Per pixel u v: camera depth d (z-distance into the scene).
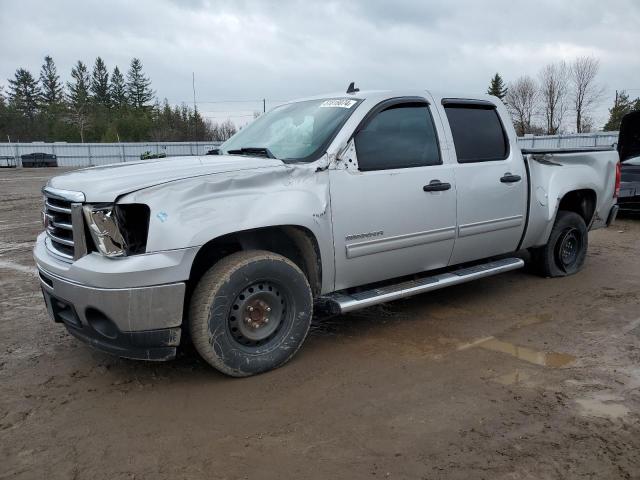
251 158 4.03
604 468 2.70
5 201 16.62
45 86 93.19
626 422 3.12
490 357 4.06
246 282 3.56
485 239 5.05
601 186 6.32
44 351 4.28
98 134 78.44
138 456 2.85
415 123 4.56
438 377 3.73
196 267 3.69
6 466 2.78
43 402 3.44
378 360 4.02
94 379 3.76
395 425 3.12
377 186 4.16
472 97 5.09
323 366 3.91
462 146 4.85
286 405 3.36
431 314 5.05
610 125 65.75
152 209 3.25
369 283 4.38
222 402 3.41
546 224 5.68
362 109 4.22
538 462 2.75
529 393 3.48
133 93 93.00
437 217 4.55
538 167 5.55
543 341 4.37
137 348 3.39
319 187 3.88
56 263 3.56
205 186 3.43
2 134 74.75
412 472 2.68
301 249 4.02
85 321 3.43
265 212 3.57
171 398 3.47
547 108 60.75
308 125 4.36
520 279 6.23
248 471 2.71
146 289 3.23
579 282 6.11
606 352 4.13
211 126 80.06
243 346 3.68
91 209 3.25
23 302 5.61
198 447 2.93
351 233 4.05
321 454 2.85
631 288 5.87
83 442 2.99
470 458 2.79
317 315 4.98
